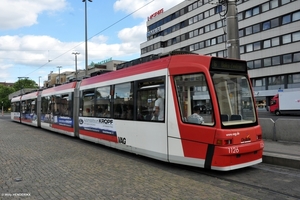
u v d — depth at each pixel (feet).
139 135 28.14
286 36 139.85
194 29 191.42
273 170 23.20
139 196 16.83
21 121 91.66
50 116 59.16
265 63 150.41
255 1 153.07
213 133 21.01
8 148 36.32
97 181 20.22
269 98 151.94
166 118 24.61
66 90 50.37
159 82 25.68
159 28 227.20
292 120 32.24
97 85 38.01
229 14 35.42
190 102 22.90
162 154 24.90
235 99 22.80
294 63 136.77
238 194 17.12
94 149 35.73
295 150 27.58
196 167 24.26
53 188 18.58
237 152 20.97
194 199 16.24
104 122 35.29
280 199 16.25
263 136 35.06
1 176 21.88
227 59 23.06
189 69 23.16
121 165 25.79
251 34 156.66
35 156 30.45
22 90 128.16
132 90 29.71
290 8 136.87
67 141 44.32
